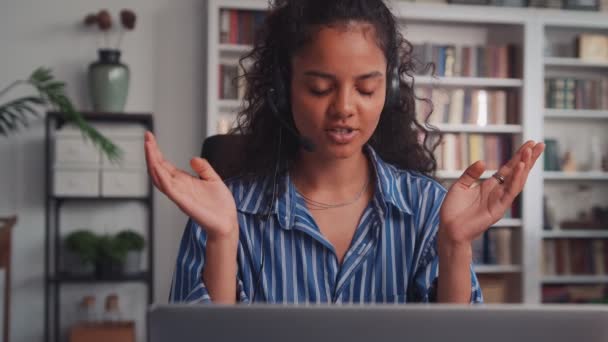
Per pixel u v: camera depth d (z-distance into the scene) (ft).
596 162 14.64
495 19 13.89
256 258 3.92
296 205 3.91
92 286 13.96
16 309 13.83
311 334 2.15
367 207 3.95
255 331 2.15
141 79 13.89
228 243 3.34
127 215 13.97
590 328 2.13
